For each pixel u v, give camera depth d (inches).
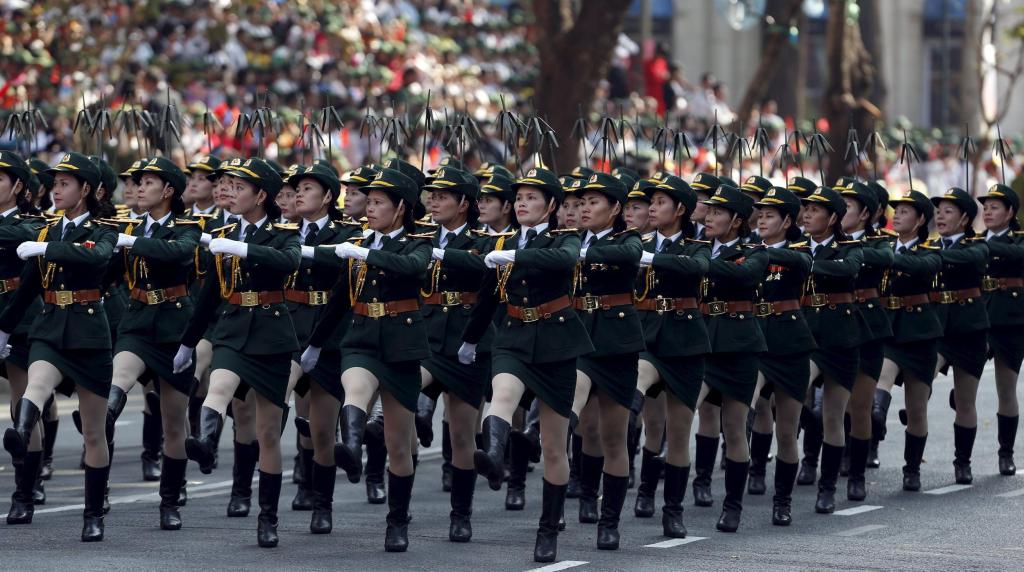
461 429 1227.9
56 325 1178.6
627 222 1268.5
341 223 1386.6
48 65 2765.7
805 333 1334.9
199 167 1476.4
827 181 3120.1
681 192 1251.2
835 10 3085.6
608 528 1189.1
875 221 1581.0
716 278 1252.5
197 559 1127.0
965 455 1549.0
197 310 1184.2
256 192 1198.9
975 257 1536.7
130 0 2901.1
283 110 2751.0
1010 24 4825.3
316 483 1248.2
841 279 1391.5
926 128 5068.9
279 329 1181.1
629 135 3137.3
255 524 1284.4
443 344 1246.3
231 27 3078.2
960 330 1546.5
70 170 1195.9
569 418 1121.4
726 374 1270.9
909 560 1159.6
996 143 1705.2
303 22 3169.3
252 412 1299.2
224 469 1599.4
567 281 1124.5
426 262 1156.5
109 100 2498.8
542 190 1147.3
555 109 2662.4
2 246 1321.4
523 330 1116.5
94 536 1189.7
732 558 1160.2
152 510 1350.9
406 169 1366.9
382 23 3437.5
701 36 5004.9
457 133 1530.5
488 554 1162.6
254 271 1179.9
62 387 1206.3
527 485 1515.7
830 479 1386.6
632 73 4089.6
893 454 1732.3
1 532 1229.7
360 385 1138.0
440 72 3351.4
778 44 2960.1
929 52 5255.9
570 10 2805.1
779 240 1363.2
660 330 1226.6
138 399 2183.8
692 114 3654.0
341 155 2711.6
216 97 2881.4
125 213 1481.3
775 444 1820.9
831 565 1138.0
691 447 1792.6
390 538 1169.4
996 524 1323.8
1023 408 2080.5
